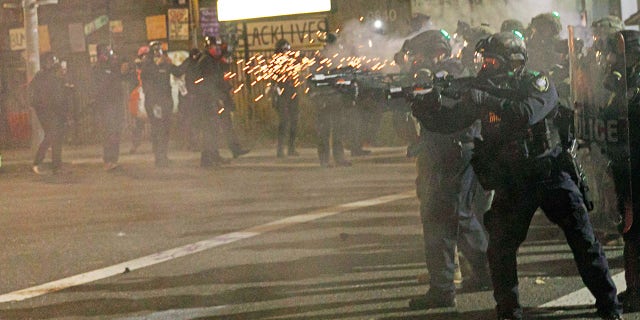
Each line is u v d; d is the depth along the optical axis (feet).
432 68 30.94
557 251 37.47
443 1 85.87
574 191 26.40
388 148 82.53
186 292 33.76
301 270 36.32
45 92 73.92
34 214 54.70
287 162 76.02
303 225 46.19
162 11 108.06
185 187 63.36
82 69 112.16
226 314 30.53
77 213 54.29
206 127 74.69
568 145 26.81
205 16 101.65
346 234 42.11
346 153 80.74
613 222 30.48
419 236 41.96
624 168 28.71
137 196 60.13
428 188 29.53
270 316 30.01
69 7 113.19
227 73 76.02
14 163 87.76
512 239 26.63
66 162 86.17
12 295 34.71
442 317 28.94
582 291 31.14
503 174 26.40
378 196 54.39
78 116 110.52
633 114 28.71
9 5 105.81
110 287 35.19
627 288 29.01
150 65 75.31
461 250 31.73
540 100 25.90
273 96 80.38
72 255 41.96
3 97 114.73
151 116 75.82
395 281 33.81
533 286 32.24
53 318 31.12
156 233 46.24
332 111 68.95
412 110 27.96
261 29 95.55
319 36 92.38
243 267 37.42
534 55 41.22
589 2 88.58
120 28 111.14
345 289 33.01
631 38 28.86
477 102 26.20
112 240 45.01
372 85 30.48
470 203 30.91
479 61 36.76
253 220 48.44
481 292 31.55
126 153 92.73
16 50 115.34
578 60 31.68
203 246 42.24
